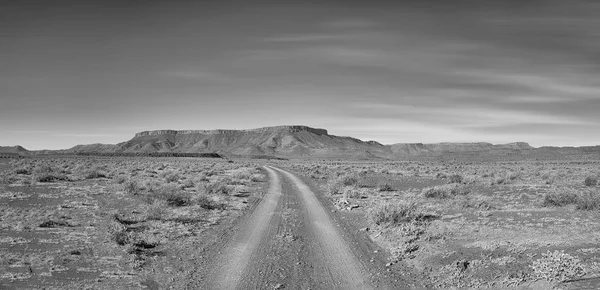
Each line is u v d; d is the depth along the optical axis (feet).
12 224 55.57
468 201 74.64
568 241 42.16
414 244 46.03
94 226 55.62
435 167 266.77
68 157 380.99
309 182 147.95
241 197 97.40
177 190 94.79
